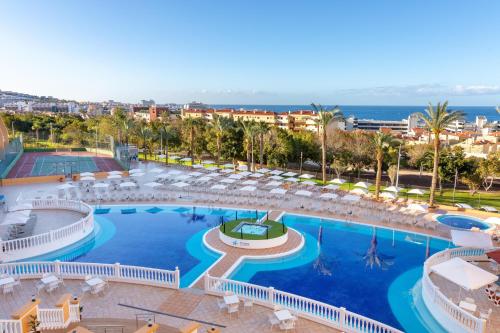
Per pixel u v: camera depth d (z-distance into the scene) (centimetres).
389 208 3653
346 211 3494
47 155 8288
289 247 2547
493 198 4575
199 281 1956
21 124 12250
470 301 1684
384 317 1720
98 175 5156
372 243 2734
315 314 1537
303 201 3922
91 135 9925
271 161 6362
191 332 1194
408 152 6438
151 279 1850
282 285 2027
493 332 1509
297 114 13988
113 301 1666
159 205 3700
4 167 5519
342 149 6241
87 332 1181
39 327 1336
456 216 3500
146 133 7488
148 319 1509
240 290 1766
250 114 14188
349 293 1947
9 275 1859
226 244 2578
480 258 2328
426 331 1611
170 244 2644
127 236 2816
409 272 2220
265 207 3662
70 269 1941
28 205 2941
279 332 1430
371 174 6419
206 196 4041
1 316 1548
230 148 6725
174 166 6344
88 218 2820
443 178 4697
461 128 19800
